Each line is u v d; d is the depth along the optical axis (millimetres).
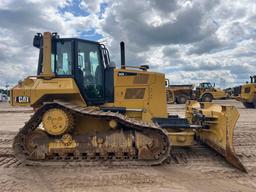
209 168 6637
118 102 7777
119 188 5430
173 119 7578
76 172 6395
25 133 7004
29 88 7137
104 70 7895
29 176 6207
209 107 8133
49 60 7316
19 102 7129
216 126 7277
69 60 7441
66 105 6820
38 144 6965
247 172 6320
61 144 6941
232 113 6730
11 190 5426
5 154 8133
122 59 8125
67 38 7469
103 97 7828
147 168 6641
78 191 5316
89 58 7688
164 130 6945
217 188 5410
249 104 25766
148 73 7875
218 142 7168
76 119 7172
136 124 6766
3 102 47969
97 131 7074
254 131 12219
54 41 7477
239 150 8516
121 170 6492
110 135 6969
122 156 7008
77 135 7000
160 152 6883
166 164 6938
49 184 5711
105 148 6961
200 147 8484
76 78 7398
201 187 5465
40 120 7000
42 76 7312
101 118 7059
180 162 7105
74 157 7031
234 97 26828
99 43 7867
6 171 6574
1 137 11320
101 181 5820
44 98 7254
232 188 5406
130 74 7812
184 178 5969
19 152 6977
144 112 7793
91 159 7027
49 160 7012
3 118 18844
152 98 7855
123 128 7051
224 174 6219
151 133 6906
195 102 9406
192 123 8398
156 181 5793
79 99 7438
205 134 7980
